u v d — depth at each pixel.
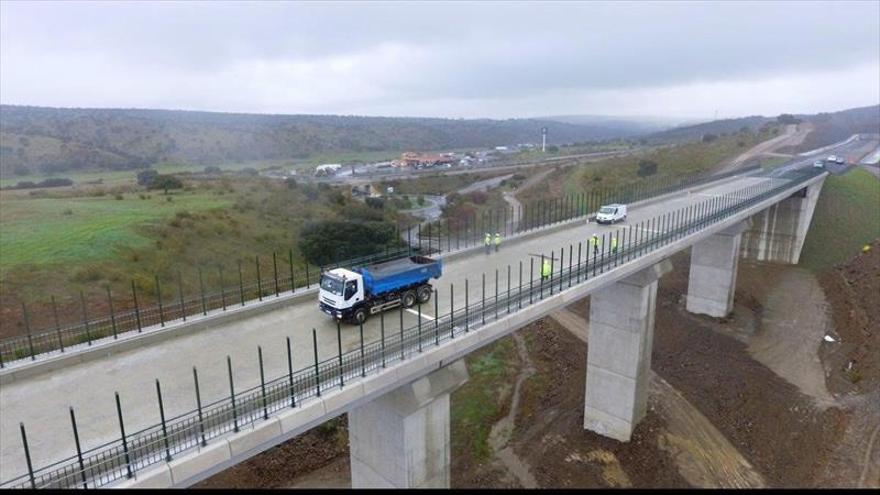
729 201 54.91
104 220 57.72
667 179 99.94
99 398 17.94
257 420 15.85
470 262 34.66
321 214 79.94
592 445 36.25
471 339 22.28
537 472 33.62
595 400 37.12
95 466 13.23
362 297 23.72
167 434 14.39
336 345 21.83
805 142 134.25
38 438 15.73
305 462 33.56
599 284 29.78
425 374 22.09
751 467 33.88
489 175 138.38
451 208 99.25
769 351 48.19
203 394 18.09
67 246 48.03
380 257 30.34
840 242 68.81
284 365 20.12
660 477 33.28
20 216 58.41
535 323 53.84
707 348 48.66
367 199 94.94
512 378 43.97
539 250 37.81
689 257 73.12
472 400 40.72
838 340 49.44
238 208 71.94
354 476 25.59
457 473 33.34
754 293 61.06
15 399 17.86
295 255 62.72
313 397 17.17
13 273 41.69
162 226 57.75
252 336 22.91
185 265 52.22
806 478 32.59
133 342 21.66
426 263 26.88
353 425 25.00
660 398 40.75
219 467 15.07
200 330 23.50
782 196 60.31
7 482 13.05
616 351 35.72
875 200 75.69
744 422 38.00
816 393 41.28
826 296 59.19
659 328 53.03
